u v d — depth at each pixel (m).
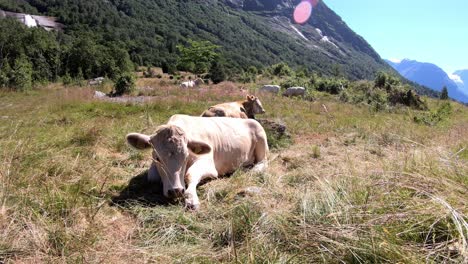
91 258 2.77
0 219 3.12
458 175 3.80
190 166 4.68
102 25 112.19
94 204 3.78
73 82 33.59
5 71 25.03
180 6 195.50
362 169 4.61
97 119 10.03
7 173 3.95
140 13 148.88
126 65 59.88
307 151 7.14
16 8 112.38
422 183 3.59
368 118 14.83
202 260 2.81
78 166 4.91
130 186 4.59
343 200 3.51
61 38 81.56
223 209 3.79
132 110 12.63
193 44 59.41
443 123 15.70
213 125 5.47
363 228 2.95
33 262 2.69
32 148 5.31
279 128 8.36
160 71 72.31
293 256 2.74
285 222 3.21
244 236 3.11
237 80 43.78
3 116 11.41
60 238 2.96
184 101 14.95
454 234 2.85
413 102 25.52
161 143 4.07
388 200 3.39
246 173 5.12
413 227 2.97
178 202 4.05
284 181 4.91
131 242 3.16
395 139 7.91
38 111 12.64
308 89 27.11
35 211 3.33
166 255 2.88
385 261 2.62
